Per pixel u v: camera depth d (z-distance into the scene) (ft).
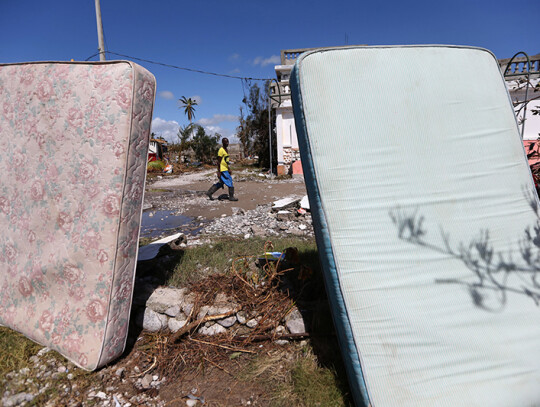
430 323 5.42
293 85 6.59
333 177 5.95
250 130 78.48
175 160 98.58
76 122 7.25
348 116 6.07
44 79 7.71
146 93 7.06
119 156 6.84
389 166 5.95
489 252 5.84
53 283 7.63
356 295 5.61
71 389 6.77
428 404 5.15
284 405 6.30
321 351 7.48
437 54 6.59
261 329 8.05
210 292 8.91
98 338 6.99
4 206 8.57
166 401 6.59
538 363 5.38
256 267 10.68
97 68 7.18
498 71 6.99
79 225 7.24
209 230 17.89
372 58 6.35
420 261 5.66
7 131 8.45
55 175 7.59
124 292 7.23
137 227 7.32
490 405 5.11
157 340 8.07
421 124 6.15
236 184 39.88
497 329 5.49
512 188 6.27
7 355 7.43
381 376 5.37
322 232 6.01
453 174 6.07
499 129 6.49
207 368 7.40
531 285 5.82
